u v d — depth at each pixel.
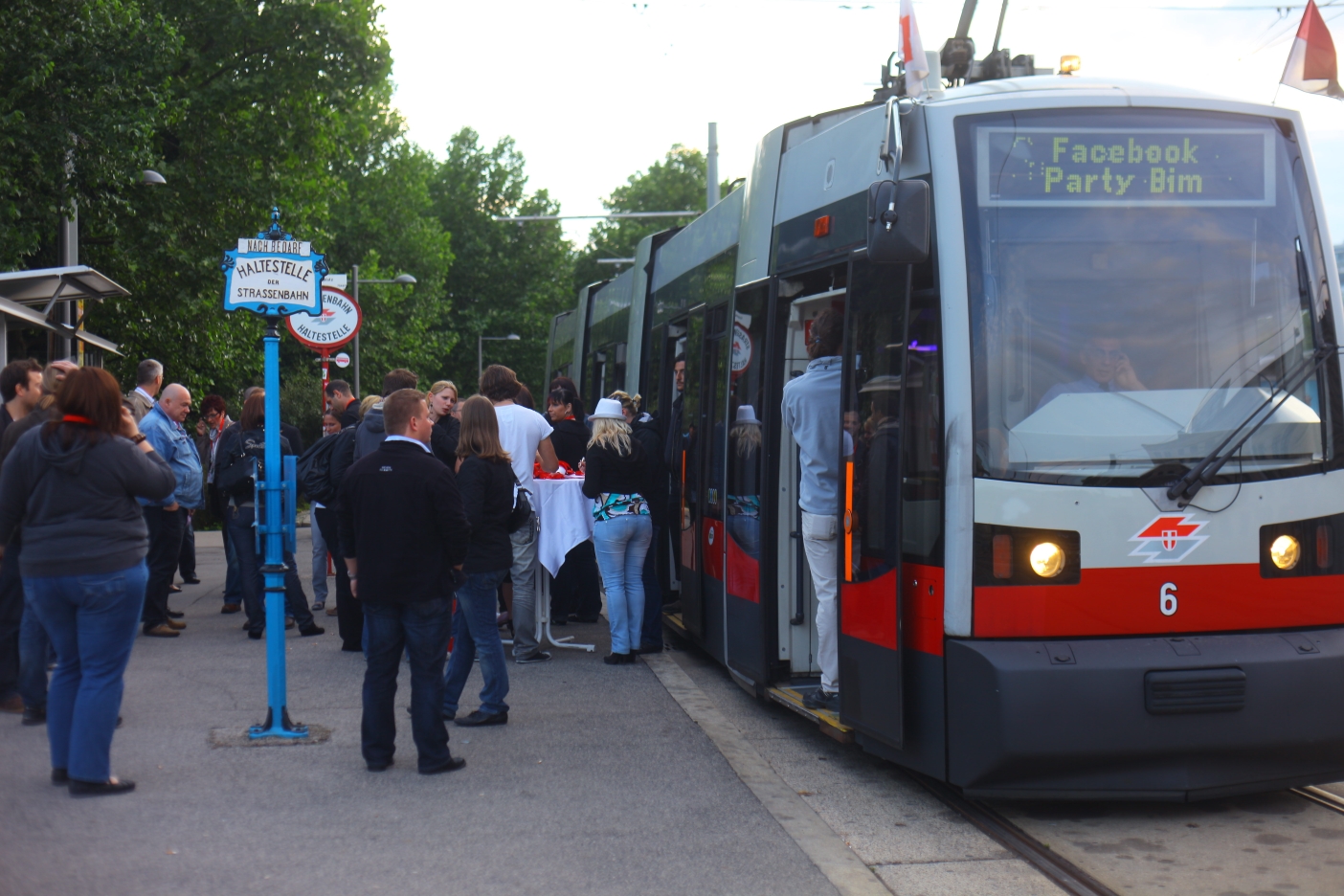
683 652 9.34
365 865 4.52
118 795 5.34
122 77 19.30
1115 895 4.36
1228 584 5.09
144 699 7.22
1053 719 4.80
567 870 4.50
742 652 7.28
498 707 6.78
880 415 5.52
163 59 20.11
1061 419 5.07
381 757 5.79
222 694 7.36
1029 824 5.24
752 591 7.05
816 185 6.42
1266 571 5.13
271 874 4.42
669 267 10.34
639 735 6.54
